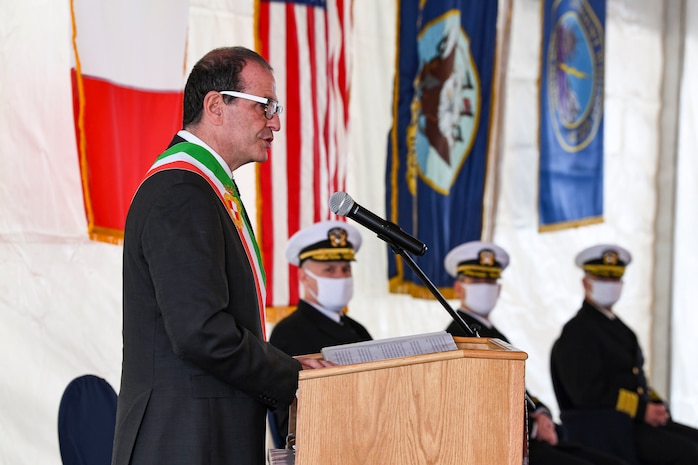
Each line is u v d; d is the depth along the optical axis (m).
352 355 4.74
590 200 14.02
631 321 15.55
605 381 11.73
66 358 9.01
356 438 4.57
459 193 11.88
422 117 11.71
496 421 4.64
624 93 15.40
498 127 12.94
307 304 9.38
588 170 13.96
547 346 13.88
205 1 10.29
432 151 11.75
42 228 8.94
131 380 5.09
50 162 9.01
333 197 5.28
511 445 4.63
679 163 15.93
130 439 4.98
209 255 4.88
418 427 4.61
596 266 12.12
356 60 11.82
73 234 9.13
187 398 5.00
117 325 9.38
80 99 8.84
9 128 8.77
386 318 11.98
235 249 5.18
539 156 13.27
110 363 9.30
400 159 11.61
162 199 4.96
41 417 8.79
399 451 4.59
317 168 10.73
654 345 15.86
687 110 15.99
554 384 12.04
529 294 13.77
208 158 5.27
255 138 5.46
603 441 11.31
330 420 4.55
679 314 15.99
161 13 9.35
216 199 5.14
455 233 11.86
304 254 9.41
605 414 11.40
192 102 5.45
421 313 12.25
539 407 10.73
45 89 8.98
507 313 13.55
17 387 8.68
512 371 4.66
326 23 10.81
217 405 5.05
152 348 5.03
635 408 11.62
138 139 9.27
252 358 4.83
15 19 8.84
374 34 11.97
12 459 8.60
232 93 5.38
